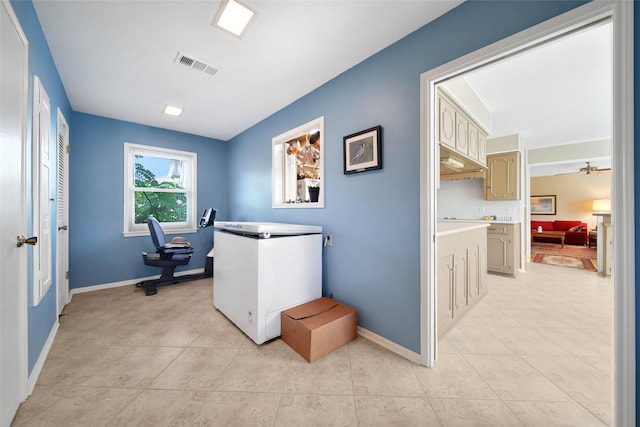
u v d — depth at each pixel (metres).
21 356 1.30
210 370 1.58
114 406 1.29
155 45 1.87
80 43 1.84
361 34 1.75
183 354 1.76
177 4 1.50
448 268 2.15
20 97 1.29
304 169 3.13
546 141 4.50
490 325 2.24
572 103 3.00
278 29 1.70
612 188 1.05
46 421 1.19
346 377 1.53
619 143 1.02
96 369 1.58
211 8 1.53
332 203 2.33
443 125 2.14
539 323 2.28
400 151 1.79
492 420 1.22
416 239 1.70
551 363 1.67
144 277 3.55
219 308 2.47
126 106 2.94
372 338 1.96
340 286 2.24
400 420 1.21
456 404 1.31
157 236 3.04
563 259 5.30
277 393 1.39
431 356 1.64
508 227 3.93
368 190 2.01
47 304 1.83
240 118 3.33
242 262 2.06
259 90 2.55
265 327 1.89
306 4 1.50
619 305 1.02
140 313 2.45
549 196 8.52
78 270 3.06
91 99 2.75
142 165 3.64
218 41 1.83
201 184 4.09
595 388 1.43
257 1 1.47
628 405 1.00
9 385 1.16
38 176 1.56
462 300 2.42
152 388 1.42
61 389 1.40
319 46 1.88
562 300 2.87
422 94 1.66
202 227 3.92
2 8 1.09
